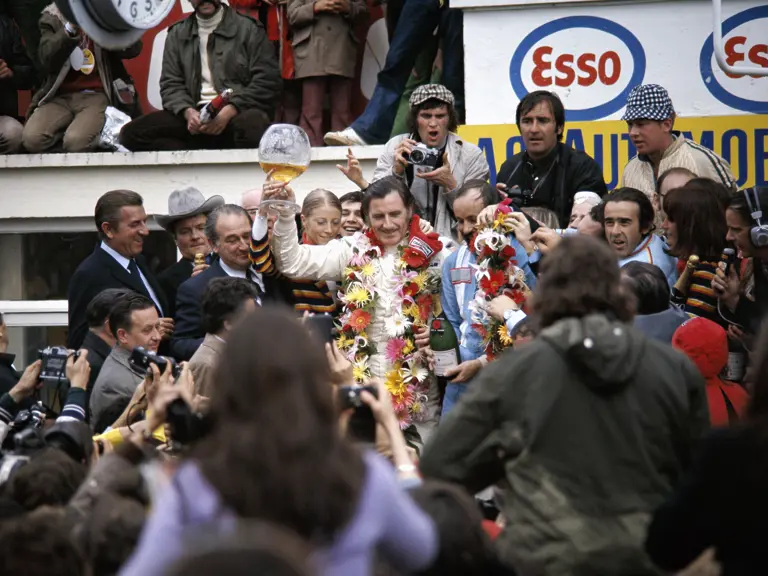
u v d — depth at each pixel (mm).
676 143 16500
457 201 14766
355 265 14625
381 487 6031
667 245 14180
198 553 4305
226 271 15922
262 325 5914
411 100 16938
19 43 22281
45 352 12469
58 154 21141
